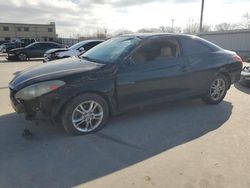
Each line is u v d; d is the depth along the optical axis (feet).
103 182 9.12
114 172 9.71
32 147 11.62
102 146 11.76
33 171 9.76
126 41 15.03
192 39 16.55
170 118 15.31
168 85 15.15
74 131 12.66
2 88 24.22
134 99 14.05
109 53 14.56
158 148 11.59
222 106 17.87
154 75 14.35
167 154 11.03
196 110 16.87
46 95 11.73
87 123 12.98
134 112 16.20
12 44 101.45
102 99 13.08
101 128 13.50
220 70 17.49
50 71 12.79
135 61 13.87
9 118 15.19
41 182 9.11
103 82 12.83
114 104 13.50
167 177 9.37
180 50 15.72
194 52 16.40
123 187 8.83
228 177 9.37
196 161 10.44
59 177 9.40
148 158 10.72
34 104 11.90
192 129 13.73
